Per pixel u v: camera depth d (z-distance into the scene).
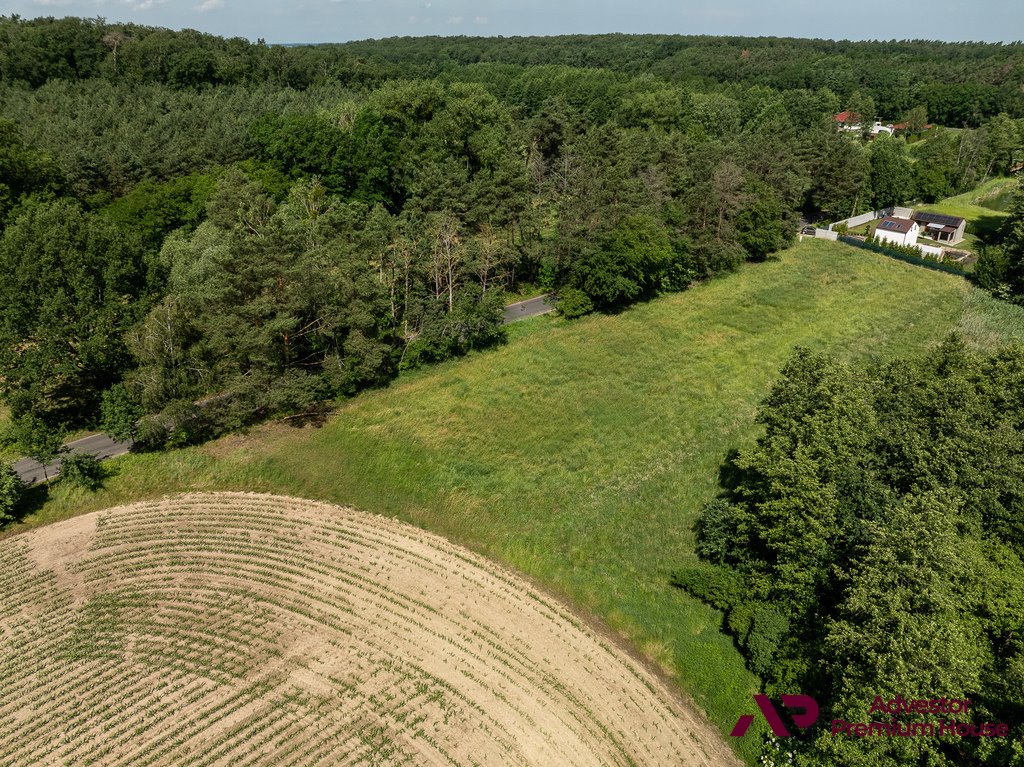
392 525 43.09
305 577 38.41
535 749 29.56
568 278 75.31
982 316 72.94
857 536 32.69
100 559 39.31
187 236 69.25
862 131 164.50
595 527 42.66
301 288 50.09
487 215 72.75
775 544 34.41
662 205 81.19
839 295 80.38
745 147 100.38
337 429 51.81
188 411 46.91
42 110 95.94
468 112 97.00
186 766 28.11
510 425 53.25
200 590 37.19
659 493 45.62
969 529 33.84
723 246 81.69
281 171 86.81
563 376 60.78
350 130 93.81
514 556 40.50
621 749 29.89
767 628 33.44
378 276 61.53
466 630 35.38
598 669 33.66
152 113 100.69
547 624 36.06
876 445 36.62
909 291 81.19
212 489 45.72
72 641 33.88
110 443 49.06
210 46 138.50
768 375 61.97
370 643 34.25
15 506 42.41
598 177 82.00
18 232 49.81
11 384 48.75
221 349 46.97
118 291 53.09
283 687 31.70
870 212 113.94
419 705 31.14
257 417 52.72
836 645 28.17
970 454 34.81
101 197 76.81
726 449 50.34
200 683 31.80
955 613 28.83
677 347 67.19
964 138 132.12
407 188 86.81
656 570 39.62
